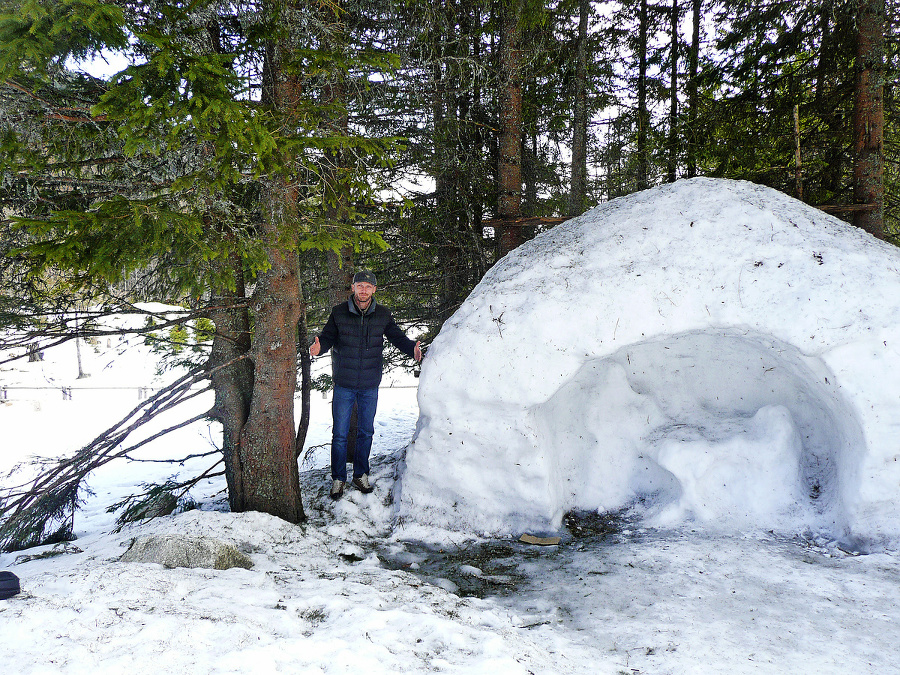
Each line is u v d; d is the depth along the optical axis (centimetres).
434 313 827
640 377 464
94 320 438
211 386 442
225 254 329
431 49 615
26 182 388
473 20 757
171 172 378
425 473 428
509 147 703
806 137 770
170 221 288
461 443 415
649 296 384
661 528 391
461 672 188
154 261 507
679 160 889
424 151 715
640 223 432
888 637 239
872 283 345
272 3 348
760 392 430
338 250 352
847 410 339
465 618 249
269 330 414
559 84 939
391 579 302
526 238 871
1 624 185
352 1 537
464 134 757
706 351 433
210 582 256
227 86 288
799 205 442
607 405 458
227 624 201
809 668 217
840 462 363
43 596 213
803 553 333
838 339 332
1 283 465
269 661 177
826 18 739
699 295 374
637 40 1185
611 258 414
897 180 815
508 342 401
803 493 378
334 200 398
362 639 204
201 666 170
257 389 418
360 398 459
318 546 378
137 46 342
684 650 230
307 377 485
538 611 286
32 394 1852
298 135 328
